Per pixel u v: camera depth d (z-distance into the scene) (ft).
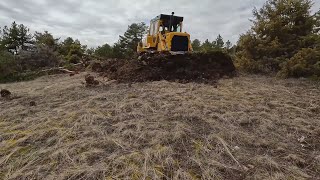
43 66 36.04
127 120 12.55
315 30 28.30
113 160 8.64
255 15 30.66
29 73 31.27
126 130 11.11
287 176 7.71
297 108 14.29
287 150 9.46
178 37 26.05
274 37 29.25
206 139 10.28
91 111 13.88
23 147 10.00
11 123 12.76
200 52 24.98
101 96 17.11
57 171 8.11
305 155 9.11
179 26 28.99
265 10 29.96
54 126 12.00
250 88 19.83
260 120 12.35
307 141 10.26
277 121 12.31
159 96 16.67
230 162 8.57
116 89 19.62
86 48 70.13
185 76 22.77
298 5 28.02
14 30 59.88
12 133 11.29
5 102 17.10
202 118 12.61
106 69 30.63
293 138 10.57
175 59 23.52
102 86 21.04
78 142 10.05
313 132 10.99
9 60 30.22
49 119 12.85
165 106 14.52
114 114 13.69
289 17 28.58
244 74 27.12
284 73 24.82
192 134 10.81
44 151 9.43
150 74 22.86
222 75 24.59
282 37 29.07
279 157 8.93
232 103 15.28
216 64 25.21
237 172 7.98
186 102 15.25
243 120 12.36
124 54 76.54
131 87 20.12
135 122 12.05
